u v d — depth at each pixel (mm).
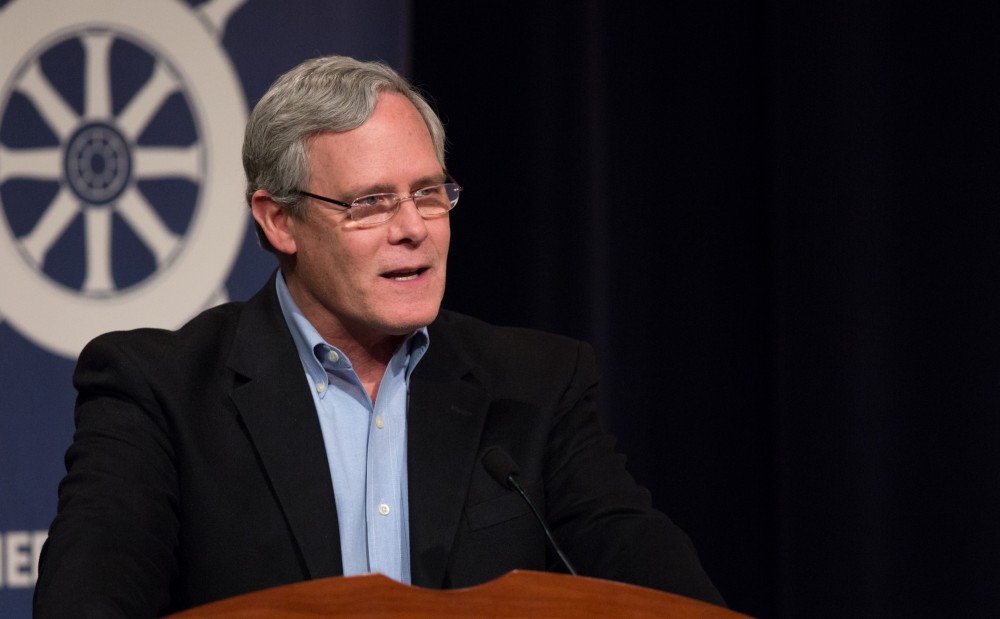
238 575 6867
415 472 7234
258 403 7215
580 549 7223
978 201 12062
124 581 6020
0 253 10445
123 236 10562
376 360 7586
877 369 12000
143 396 7117
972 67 12117
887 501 11953
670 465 12570
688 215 12625
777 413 12148
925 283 12062
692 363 12609
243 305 8023
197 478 6992
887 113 12117
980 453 11938
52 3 10586
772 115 12242
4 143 10508
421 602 4773
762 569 12656
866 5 12125
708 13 12703
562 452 7664
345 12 10594
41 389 10422
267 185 7305
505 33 12555
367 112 7059
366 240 6996
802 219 12133
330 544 6938
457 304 12422
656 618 4934
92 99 10578
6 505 10320
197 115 10625
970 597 11883
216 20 10641
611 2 12539
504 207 12469
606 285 12344
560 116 12391
